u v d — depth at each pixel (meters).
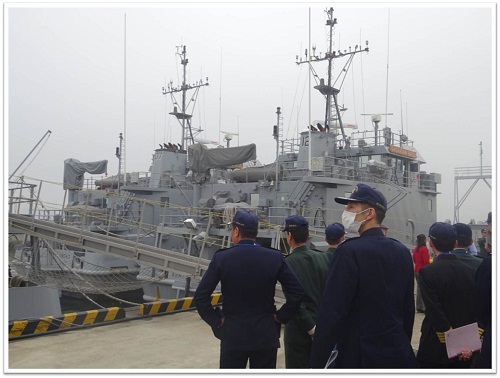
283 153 20.97
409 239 18.64
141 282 13.82
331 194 15.27
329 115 20.23
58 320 7.55
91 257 15.90
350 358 2.91
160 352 6.34
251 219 3.84
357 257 2.95
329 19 20.20
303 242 4.46
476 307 3.36
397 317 2.99
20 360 5.85
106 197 23.06
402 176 19.64
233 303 3.63
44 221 12.59
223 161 17.48
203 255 13.97
